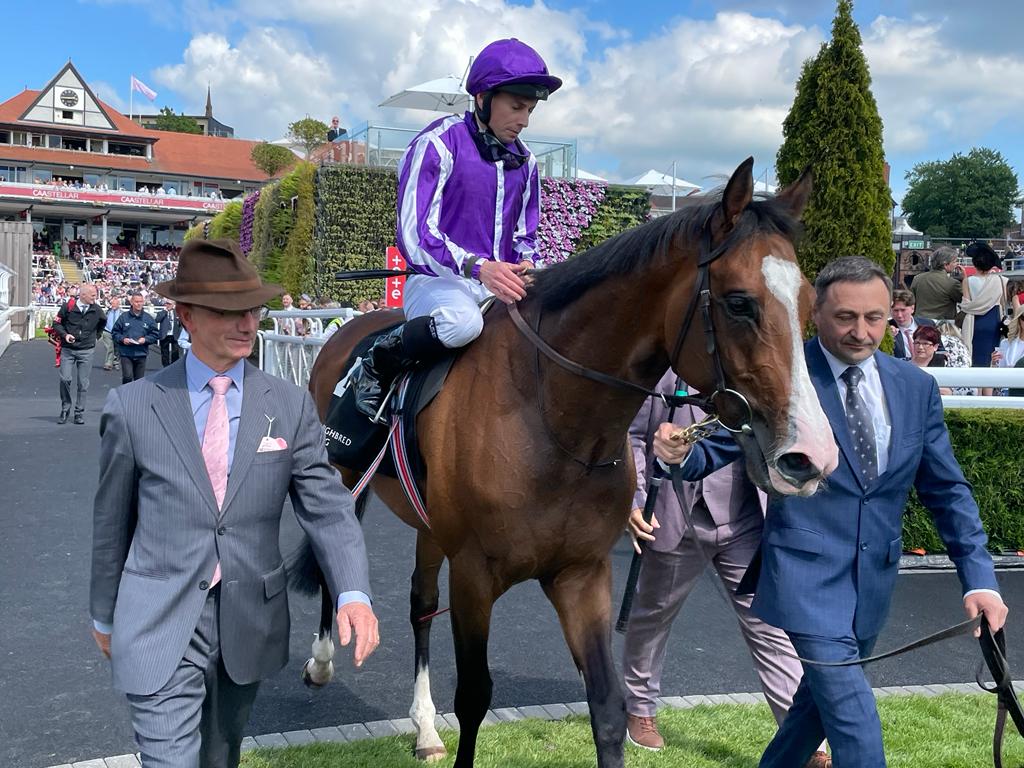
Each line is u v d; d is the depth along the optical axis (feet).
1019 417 17.40
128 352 39.34
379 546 18.45
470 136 9.27
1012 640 13.84
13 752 9.53
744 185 6.42
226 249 6.17
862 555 7.19
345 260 52.16
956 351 22.53
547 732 10.28
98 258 161.38
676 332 6.90
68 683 11.34
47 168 186.19
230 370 6.47
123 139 196.95
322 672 11.50
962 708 11.23
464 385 8.40
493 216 9.45
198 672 6.26
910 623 14.49
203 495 6.17
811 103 23.62
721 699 11.50
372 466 9.64
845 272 7.06
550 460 7.66
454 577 8.36
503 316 8.40
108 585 6.29
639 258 7.22
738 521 9.62
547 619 14.42
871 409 7.34
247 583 6.32
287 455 6.51
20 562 16.29
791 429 6.00
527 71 8.91
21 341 73.77
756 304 6.24
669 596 9.90
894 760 9.66
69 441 29.50
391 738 10.05
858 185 23.16
